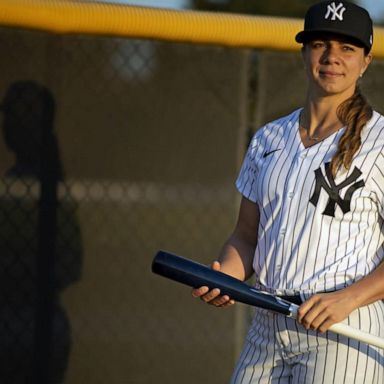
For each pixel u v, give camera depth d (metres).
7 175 16.12
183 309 17.12
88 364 16.61
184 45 16.97
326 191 11.43
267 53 17.42
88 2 16.17
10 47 16.08
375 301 11.39
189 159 17.08
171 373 17.09
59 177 16.39
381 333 11.68
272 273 11.78
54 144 16.36
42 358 16.36
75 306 16.53
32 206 16.27
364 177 11.37
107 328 16.70
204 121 17.14
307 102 12.12
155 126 16.88
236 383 12.33
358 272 11.41
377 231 11.66
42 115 16.28
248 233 12.87
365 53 11.97
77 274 16.53
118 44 16.62
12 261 16.19
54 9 15.91
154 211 16.92
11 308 16.20
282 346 11.85
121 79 16.66
